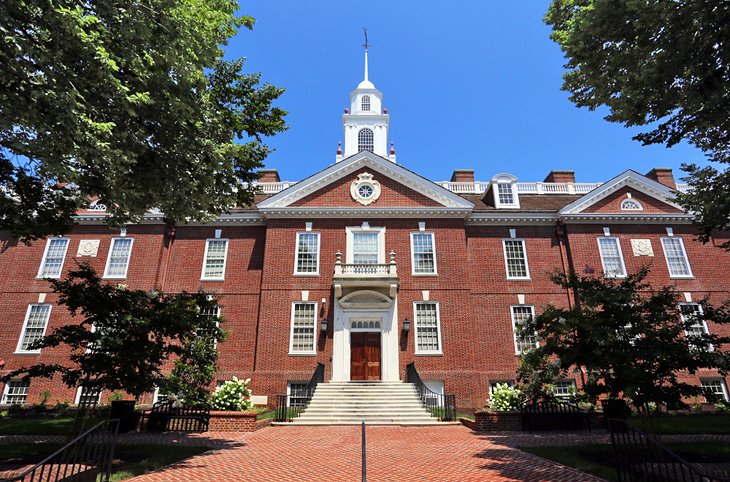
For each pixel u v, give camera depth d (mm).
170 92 10719
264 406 22234
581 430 15992
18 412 20828
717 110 10047
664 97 10203
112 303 11688
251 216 26094
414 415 18781
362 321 23984
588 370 11406
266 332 23609
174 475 9086
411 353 23281
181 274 25453
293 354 23203
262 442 13641
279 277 24625
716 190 13352
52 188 13227
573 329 11617
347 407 19188
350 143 37125
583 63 11016
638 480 8188
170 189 11961
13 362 23531
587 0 11438
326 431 16219
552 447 12102
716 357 10312
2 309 24547
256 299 24922
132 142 10602
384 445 12984
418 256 25219
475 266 25891
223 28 12695
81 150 8906
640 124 11211
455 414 19172
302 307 24234
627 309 11320
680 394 10656
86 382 11305
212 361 17984
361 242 25516
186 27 10398
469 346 23469
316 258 25109
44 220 13422
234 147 12523
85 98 9609
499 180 28219
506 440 13797
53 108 8492
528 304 25203
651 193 26875
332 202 26094
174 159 11648
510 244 26516
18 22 8148
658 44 9656
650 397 10375
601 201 26719
